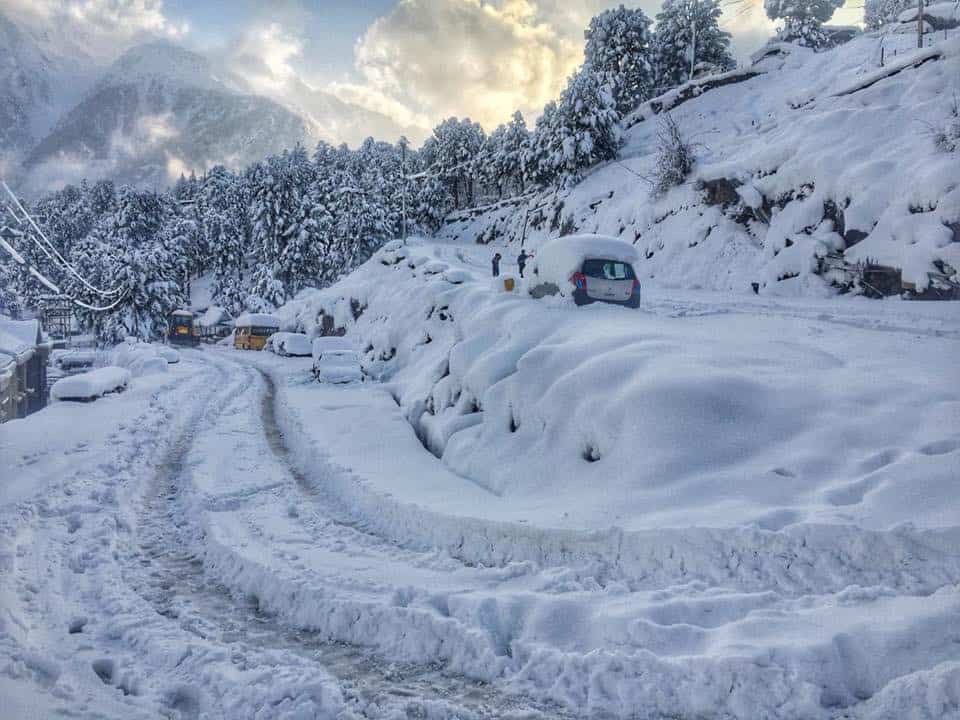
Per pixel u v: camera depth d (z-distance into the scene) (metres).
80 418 16.47
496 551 6.72
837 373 8.71
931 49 30.08
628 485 7.21
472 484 9.49
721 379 8.30
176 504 9.88
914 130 24.66
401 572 6.33
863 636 3.97
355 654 4.85
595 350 10.38
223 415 18.94
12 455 11.73
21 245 92.94
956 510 5.14
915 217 20.83
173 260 87.00
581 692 4.05
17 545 7.14
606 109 57.44
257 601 6.04
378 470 10.54
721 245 30.12
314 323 43.03
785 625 4.27
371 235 72.06
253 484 10.70
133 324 63.22
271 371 33.16
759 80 54.75
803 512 5.68
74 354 47.75
